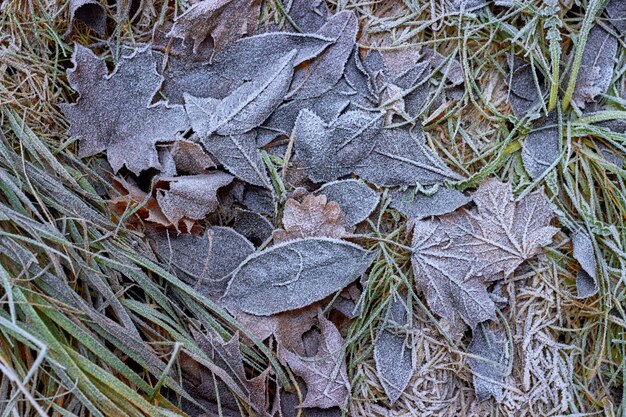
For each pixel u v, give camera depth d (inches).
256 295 29.9
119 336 28.6
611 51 30.5
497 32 30.5
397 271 30.6
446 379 30.7
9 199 28.6
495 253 30.3
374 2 30.4
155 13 30.3
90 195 29.6
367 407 30.4
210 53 30.0
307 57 30.0
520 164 30.7
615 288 30.5
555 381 30.5
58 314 28.1
